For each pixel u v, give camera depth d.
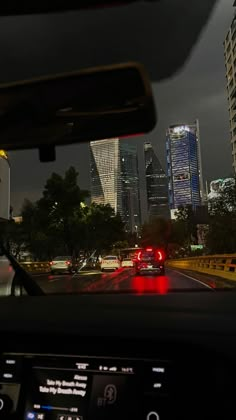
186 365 1.98
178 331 2.10
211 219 67.81
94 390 2.04
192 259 34.34
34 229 27.72
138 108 2.26
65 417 2.04
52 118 2.33
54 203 29.41
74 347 2.14
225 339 1.99
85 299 3.26
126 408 1.97
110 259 37.38
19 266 4.05
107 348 2.09
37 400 2.11
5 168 3.80
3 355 2.23
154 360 2.01
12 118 2.33
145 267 25.47
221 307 2.74
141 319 2.36
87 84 2.10
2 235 4.07
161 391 1.96
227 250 66.75
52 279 21.03
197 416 1.93
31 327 2.25
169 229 66.19
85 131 2.47
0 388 2.19
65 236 37.47
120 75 2.03
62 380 2.11
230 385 1.92
